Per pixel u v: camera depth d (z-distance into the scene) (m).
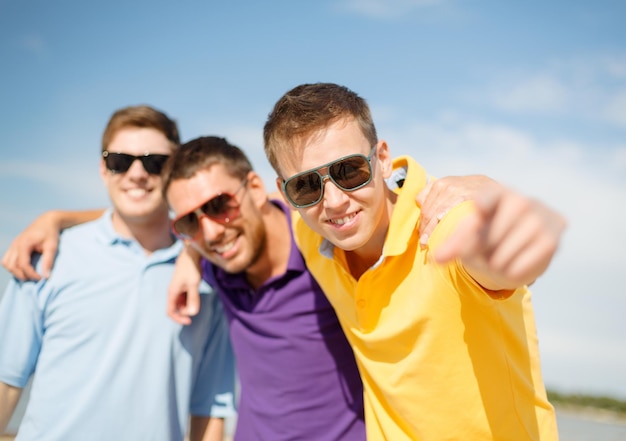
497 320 2.26
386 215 2.65
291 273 3.21
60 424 3.34
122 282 3.56
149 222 3.73
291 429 3.21
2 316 3.53
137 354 3.46
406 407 2.51
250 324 3.35
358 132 2.51
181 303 3.59
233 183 3.35
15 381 3.52
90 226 3.79
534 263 1.16
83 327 3.47
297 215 3.26
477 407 2.37
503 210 1.17
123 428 3.36
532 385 2.50
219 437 3.82
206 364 3.81
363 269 2.77
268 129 2.64
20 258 3.52
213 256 3.37
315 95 2.52
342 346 3.17
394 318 2.47
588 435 9.49
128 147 3.68
